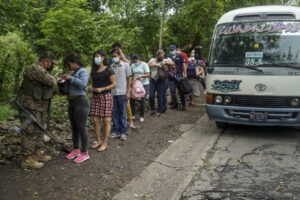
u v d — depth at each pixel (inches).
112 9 437.4
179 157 213.0
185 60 365.7
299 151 220.1
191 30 573.6
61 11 316.2
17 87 368.8
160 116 334.3
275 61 245.1
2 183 153.7
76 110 187.0
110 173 178.5
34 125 173.0
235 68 254.4
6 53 364.2
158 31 466.9
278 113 242.4
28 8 311.6
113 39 362.9
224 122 280.5
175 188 165.5
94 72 209.0
